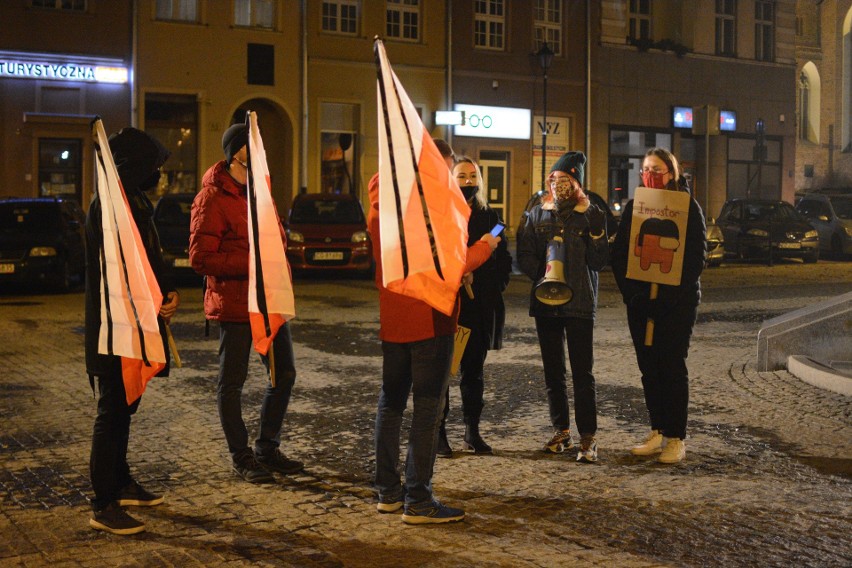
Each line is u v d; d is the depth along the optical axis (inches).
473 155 1376.7
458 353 252.2
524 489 230.5
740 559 184.2
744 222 1063.6
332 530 202.2
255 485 235.3
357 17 1295.5
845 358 385.4
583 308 254.2
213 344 469.7
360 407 326.3
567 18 1429.6
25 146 1111.0
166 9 1173.7
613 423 301.1
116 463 202.1
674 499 221.9
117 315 198.2
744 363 407.5
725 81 1576.0
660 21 1523.1
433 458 207.5
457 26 1354.6
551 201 258.1
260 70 1221.1
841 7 1819.6
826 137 1829.5
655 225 254.1
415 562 182.9
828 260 1143.0
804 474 242.8
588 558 184.4
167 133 1182.3
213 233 234.7
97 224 199.3
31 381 373.1
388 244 189.2
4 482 237.8
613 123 1473.9
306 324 542.9
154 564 182.4
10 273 711.7
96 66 1137.4
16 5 1102.4
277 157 1278.3
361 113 1293.1
